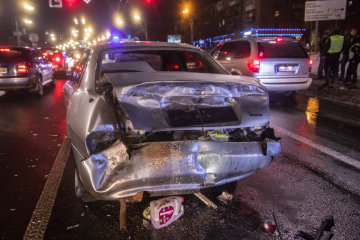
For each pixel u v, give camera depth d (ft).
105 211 9.00
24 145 15.23
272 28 143.64
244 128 9.27
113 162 7.23
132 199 8.30
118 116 8.29
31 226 8.26
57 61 58.65
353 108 24.18
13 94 32.96
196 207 9.18
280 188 10.50
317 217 8.73
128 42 12.45
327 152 14.02
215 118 8.53
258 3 163.73
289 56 25.84
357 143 15.34
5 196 9.98
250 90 9.16
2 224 8.37
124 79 8.49
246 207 9.23
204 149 7.91
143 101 7.96
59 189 10.44
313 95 30.55
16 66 28.09
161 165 7.46
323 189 10.43
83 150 7.66
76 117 8.47
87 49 13.10
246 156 8.37
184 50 12.71
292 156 13.53
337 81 38.81
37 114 22.59
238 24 184.96
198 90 8.43
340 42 30.96
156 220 7.95
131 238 7.73
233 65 27.40
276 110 23.77
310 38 133.08
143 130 7.70
